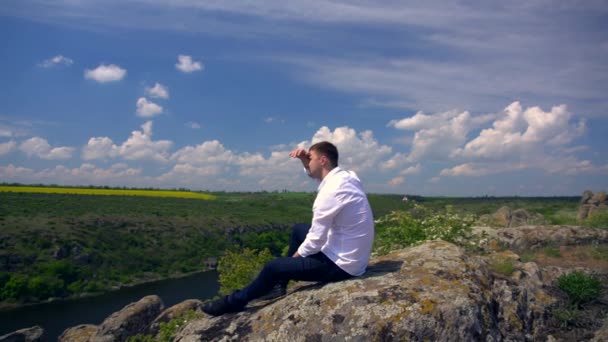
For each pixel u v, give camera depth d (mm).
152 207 79062
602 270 7645
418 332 3553
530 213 17734
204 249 59406
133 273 47875
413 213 9078
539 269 6840
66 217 58969
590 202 21453
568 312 5547
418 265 4395
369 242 4152
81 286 41625
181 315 9430
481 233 8867
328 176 4156
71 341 13078
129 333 12750
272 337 3764
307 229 4598
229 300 4332
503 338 4230
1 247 43781
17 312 34438
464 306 3740
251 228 71125
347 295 3877
